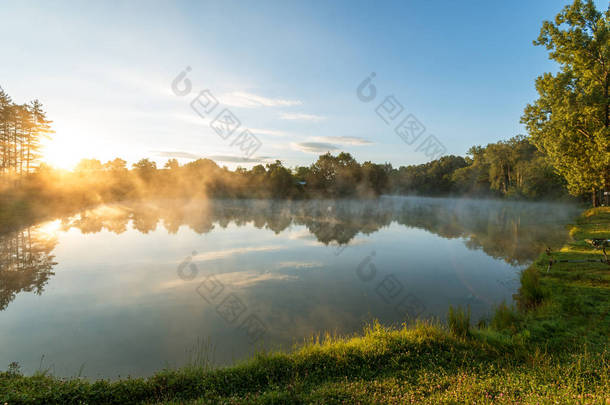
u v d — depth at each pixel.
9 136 65.56
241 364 6.68
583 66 26.14
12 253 22.50
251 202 83.94
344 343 7.61
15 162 69.25
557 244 21.86
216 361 8.01
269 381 5.79
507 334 7.98
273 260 20.02
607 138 23.00
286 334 9.56
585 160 26.84
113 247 24.48
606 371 5.41
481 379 5.48
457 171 96.94
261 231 33.16
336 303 12.22
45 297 13.44
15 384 5.54
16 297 13.50
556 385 5.09
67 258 20.86
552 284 11.64
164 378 5.89
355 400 4.91
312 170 105.19
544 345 7.06
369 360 6.54
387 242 26.12
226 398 5.18
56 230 33.28
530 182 60.31
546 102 29.69
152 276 16.55
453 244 24.77
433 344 7.19
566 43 25.94
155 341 9.30
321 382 5.78
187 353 8.52
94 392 5.36
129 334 9.77
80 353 8.60
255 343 8.99
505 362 6.36
